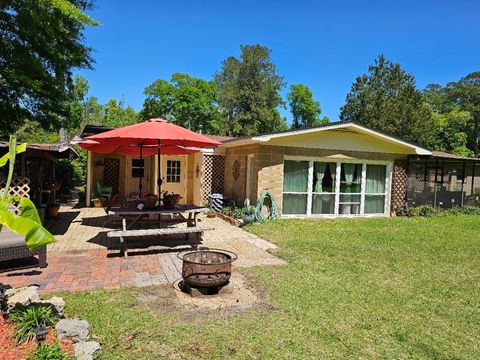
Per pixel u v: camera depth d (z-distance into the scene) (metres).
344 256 7.57
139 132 6.97
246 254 7.57
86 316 4.20
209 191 15.87
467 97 53.22
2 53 12.58
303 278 5.96
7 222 3.29
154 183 16.17
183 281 5.60
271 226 10.81
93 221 11.28
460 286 5.89
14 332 3.39
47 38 13.35
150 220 8.77
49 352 2.99
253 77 49.00
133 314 4.32
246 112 47.88
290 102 57.41
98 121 41.22
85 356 3.12
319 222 11.93
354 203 13.68
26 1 11.88
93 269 6.17
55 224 10.69
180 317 4.29
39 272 5.93
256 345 3.68
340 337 3.94
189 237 9.11
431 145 39.41
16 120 14.95
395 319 4.48
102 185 16.81
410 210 14.57
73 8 11.44
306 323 4.25
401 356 3.61
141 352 3.45
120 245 8.01
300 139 12.54
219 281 4.97
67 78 15.70
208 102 42.22
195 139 7.18
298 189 12.77
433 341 3.95
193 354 3.46
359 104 35.06
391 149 13.99
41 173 10.58
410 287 5.74
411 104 31.97
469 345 3.89
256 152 12.33
